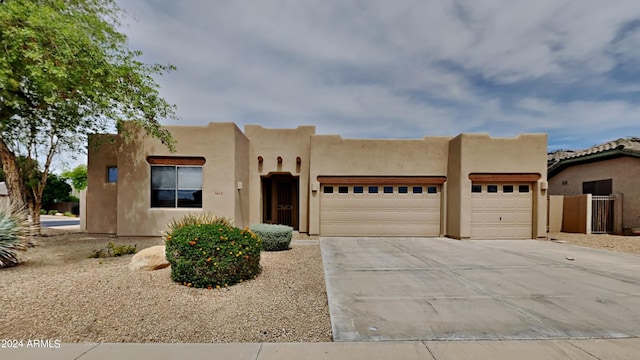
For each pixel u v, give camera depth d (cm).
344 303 493
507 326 407
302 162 1404
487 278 650
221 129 1169
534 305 488
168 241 573
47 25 705
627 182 1378
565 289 573
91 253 802
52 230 1409
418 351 340
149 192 1143
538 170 1278
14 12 697
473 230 1268
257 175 1395
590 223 1398
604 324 414
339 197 1348
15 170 972
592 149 1673
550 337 375
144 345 347
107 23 952
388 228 1345
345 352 337
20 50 718
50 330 374
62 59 744
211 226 621
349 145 1344
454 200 1297
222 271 549
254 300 495
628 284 606
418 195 1353
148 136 1148
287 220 1551
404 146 1352
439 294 543
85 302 454
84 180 3372
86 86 808
